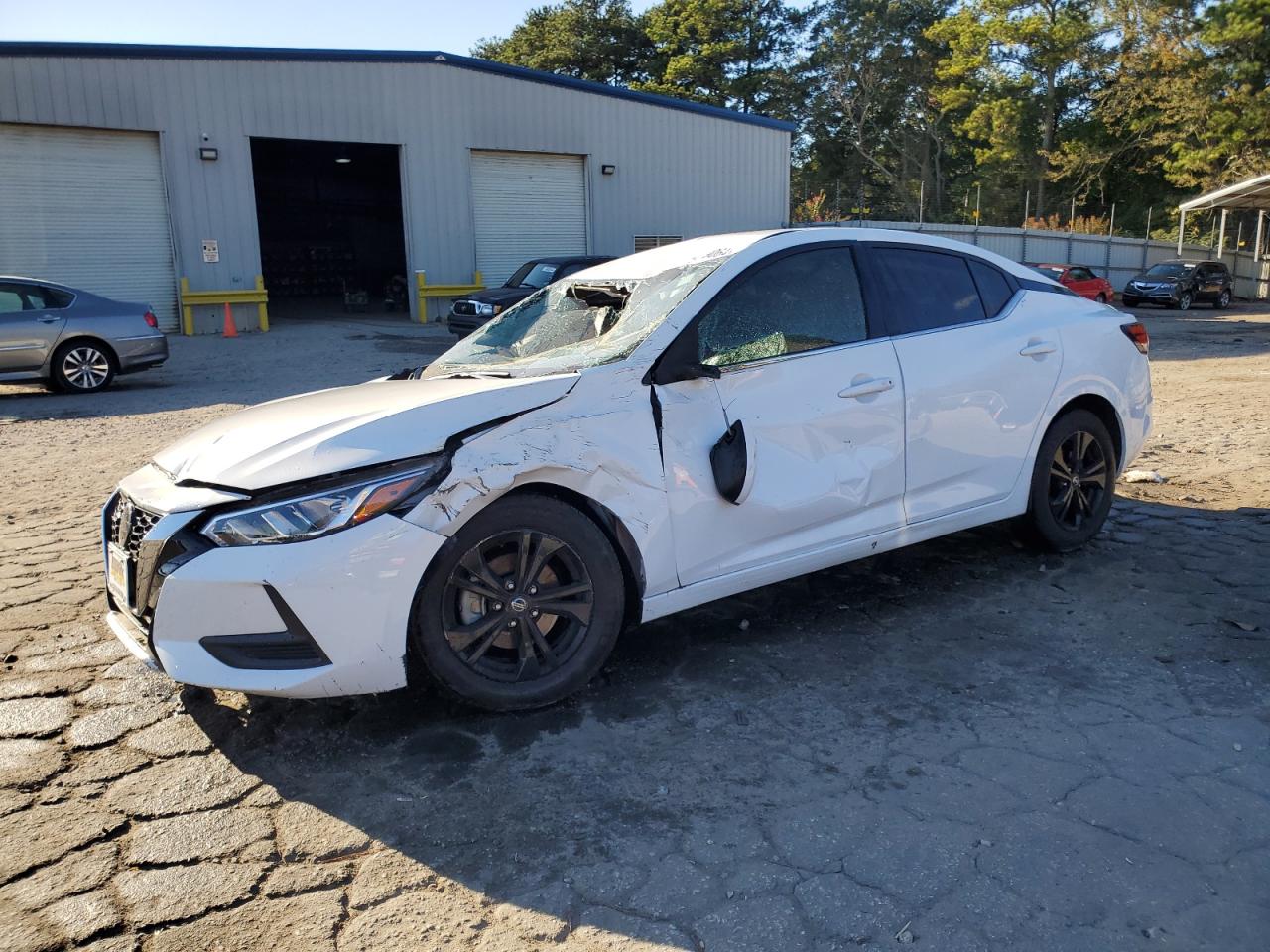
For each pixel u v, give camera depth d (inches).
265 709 140.1
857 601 179.2
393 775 122.0
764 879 99.8
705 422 143.3
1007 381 179.9
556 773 121.7
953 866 101.1
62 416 434.0
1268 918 92.4
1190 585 183.0
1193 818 108.7
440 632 126.1
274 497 118.7
